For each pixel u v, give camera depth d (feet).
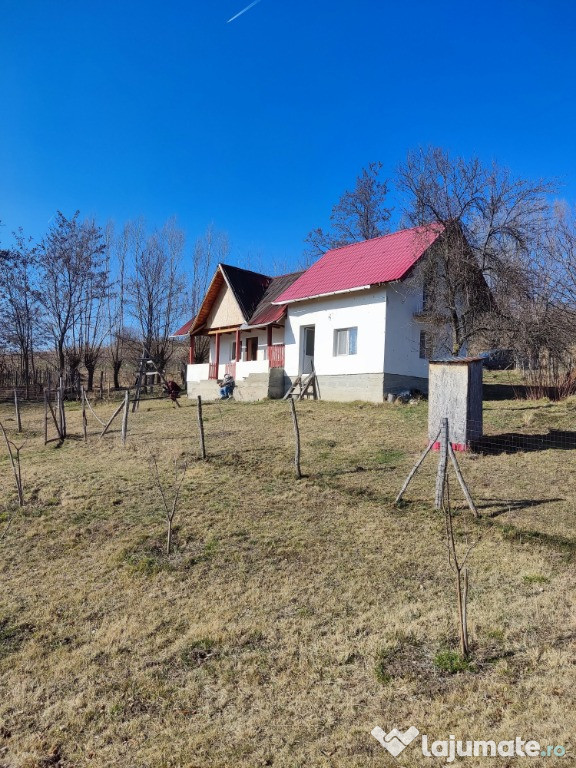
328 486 33.58
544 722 13.41
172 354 138.41
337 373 70.08
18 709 16.46
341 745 13.60
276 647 18.17
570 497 29.84
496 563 22.86
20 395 106.22
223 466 39.09
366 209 128.88
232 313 90.53
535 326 54.29
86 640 19.66
